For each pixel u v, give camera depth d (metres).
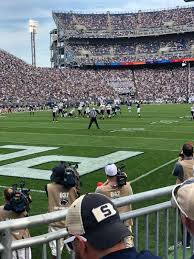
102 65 88.56
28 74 73.94
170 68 86.81
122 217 3.64
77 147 20.72
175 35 88.12
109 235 2.07
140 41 90.25
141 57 88.00
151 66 88.06
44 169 15.33
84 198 2.16
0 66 71.81
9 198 6.00
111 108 40.16
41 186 12.64
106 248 2.07
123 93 79.00
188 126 30.41
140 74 85.25
